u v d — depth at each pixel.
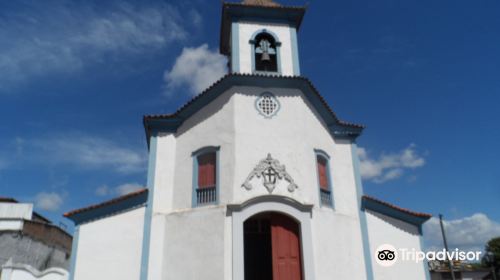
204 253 11.98
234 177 12.57
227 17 16.89
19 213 28.45
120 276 12.34
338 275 12.56
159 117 14.42
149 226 12.96
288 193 12.61
